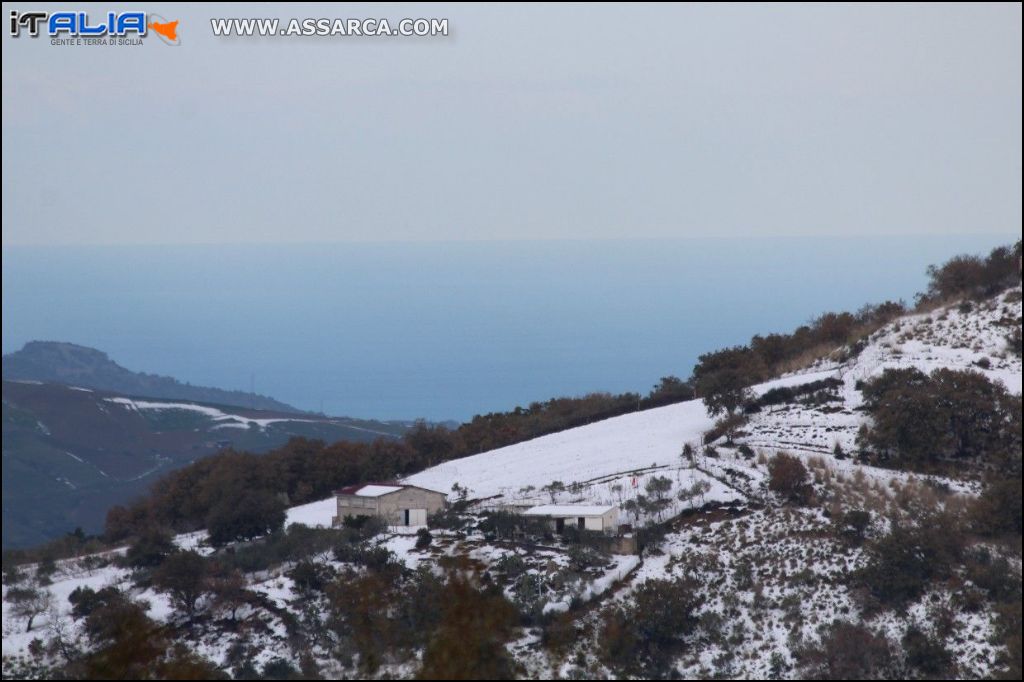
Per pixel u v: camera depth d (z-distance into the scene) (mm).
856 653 117750
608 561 143625
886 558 129750
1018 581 124812
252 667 122188
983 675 113625
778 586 134375
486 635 92125
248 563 153500
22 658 131125
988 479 152625
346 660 118938
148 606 140125
